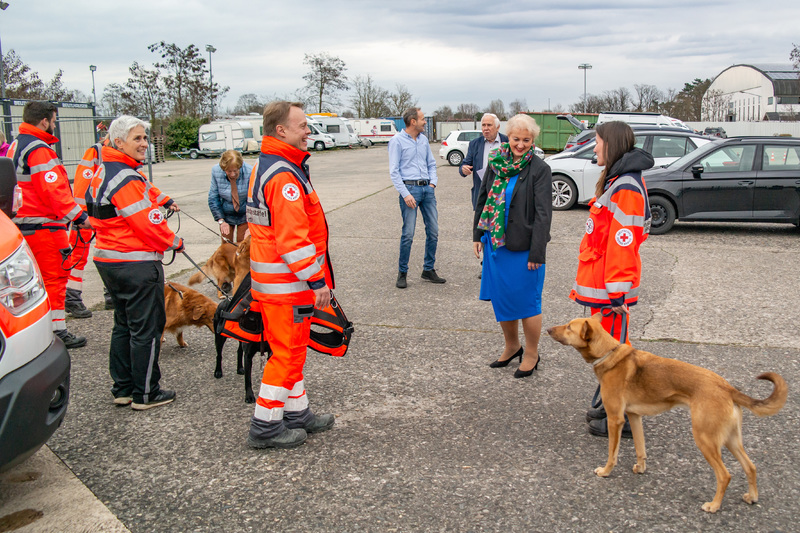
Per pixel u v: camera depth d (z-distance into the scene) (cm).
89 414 411
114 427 392
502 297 446
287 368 354
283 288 344
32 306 299
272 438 359
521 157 427
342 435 377
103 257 394
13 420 272
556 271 771
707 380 293
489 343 531
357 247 948
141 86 4856
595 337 321
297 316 349
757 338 525
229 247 655
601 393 324
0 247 291
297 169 342
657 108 6488
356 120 5253
